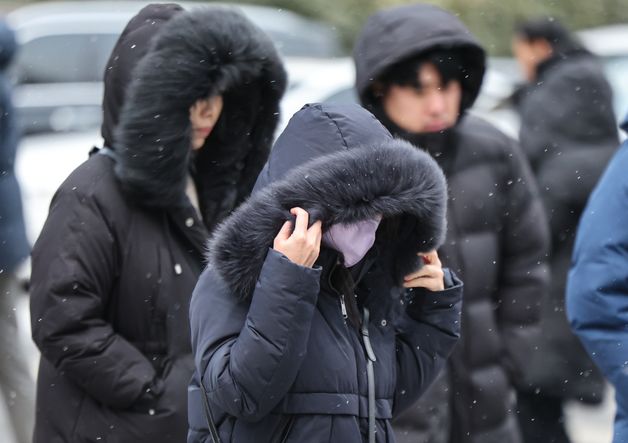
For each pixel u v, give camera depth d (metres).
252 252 7.59
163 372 9.84
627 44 26.59
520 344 12.05
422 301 8.42
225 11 10.26
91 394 9.77
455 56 11.65
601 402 15.28
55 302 9.57
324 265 7.86
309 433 7.70
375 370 7.98
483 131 12.07
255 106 10.68
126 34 10.36
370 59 11.70
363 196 7.52
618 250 9.66
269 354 7.37
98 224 9.68
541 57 17.31
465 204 11.71
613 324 9.66
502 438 11.85
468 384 11.63
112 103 10.20
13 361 15.86
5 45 16.94
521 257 12.11
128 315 9.85
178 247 10.00
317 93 23.67
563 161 16.17
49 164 24.75
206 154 10.63
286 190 7.59
